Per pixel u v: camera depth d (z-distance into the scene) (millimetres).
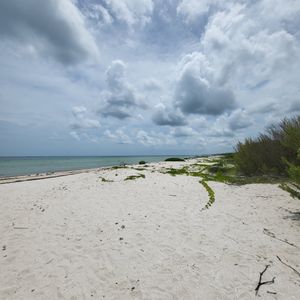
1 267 4047
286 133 8609
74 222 6168
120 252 4492
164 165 22562
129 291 3383
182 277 3670
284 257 4164
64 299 3244
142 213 6809
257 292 3281
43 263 4145
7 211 7414
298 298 3131
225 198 8453
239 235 5141
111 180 12555
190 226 5734
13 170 31656
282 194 8516
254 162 12477
